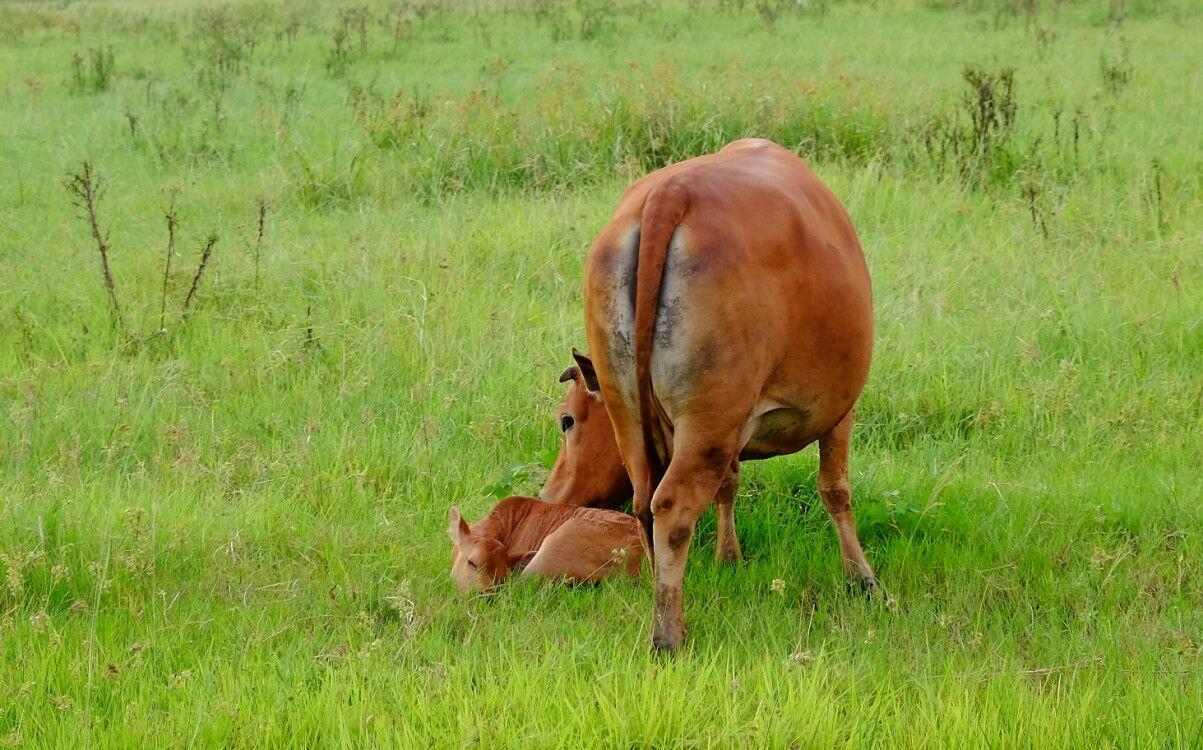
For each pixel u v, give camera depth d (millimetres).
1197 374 12227
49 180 21312
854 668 7121
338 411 11688
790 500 10195
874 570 9094
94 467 10633
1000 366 12352
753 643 7668
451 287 14484
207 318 13797
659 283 6820
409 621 7754
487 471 10852
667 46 35656
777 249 7059
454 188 19594
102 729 6488
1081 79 28141
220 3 55906
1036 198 17297
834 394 7660
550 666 7180
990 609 8359
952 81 27984
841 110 21609
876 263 14859
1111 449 10867
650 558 7543
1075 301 13688
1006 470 10719
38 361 12656
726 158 7918
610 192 18562
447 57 35844
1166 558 9016
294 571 8977
